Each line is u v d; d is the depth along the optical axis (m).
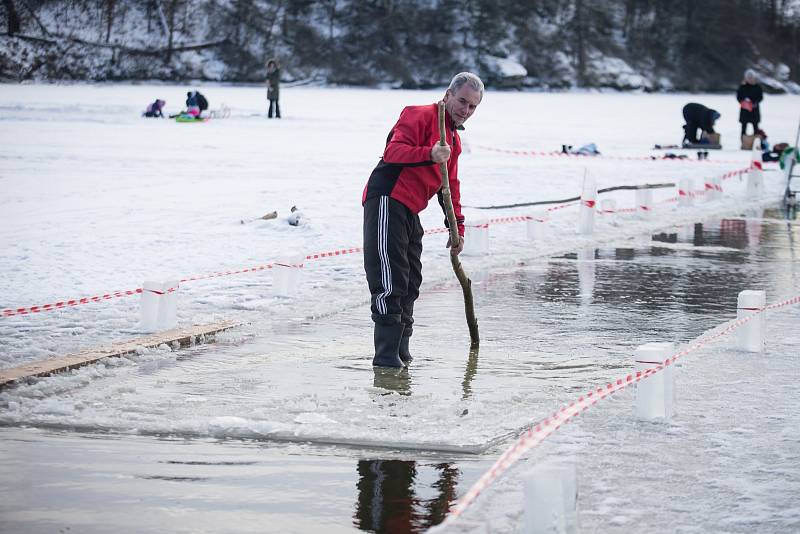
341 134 34.91
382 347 7.76
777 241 15.34
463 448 5.74
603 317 9.70
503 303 10.40
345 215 16.34
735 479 5.24
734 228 16.89
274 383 7.23
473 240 13.33
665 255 13.81
